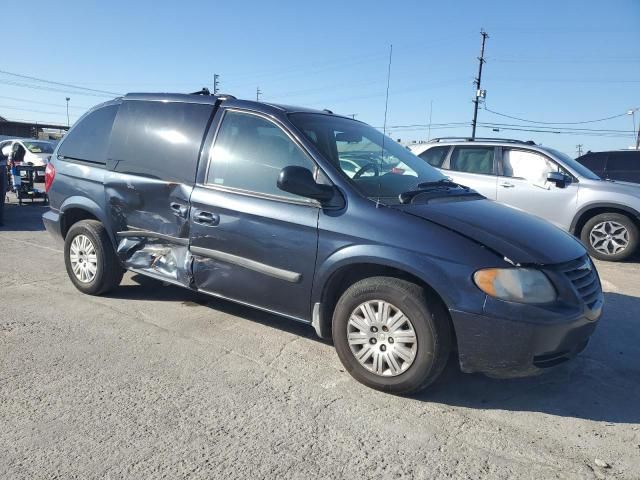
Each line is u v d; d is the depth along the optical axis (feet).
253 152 14.23
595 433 10.89
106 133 17.53
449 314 11.35
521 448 10.25
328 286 12.68
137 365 13.14
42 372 12.64
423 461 9.73
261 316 16.67
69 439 10.01
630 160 40.52
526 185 27.84
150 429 10.41
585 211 26.78
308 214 12.80
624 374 13.67
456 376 13.19
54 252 25.23
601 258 27.04
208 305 17.53
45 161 59.62
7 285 19.40
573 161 28.60
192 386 12.18
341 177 12.85
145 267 16.25
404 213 12.03
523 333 10.80
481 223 12.15
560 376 13.43
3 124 188.55
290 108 14.85
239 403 11.51
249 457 9.64
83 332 15.08
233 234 13.97
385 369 11.99
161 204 15.60
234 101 15.10
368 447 10.09
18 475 8.95
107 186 16.89
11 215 37.29
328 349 14.42
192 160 15.19
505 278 10.91
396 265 11.55
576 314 11.25
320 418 11.02
